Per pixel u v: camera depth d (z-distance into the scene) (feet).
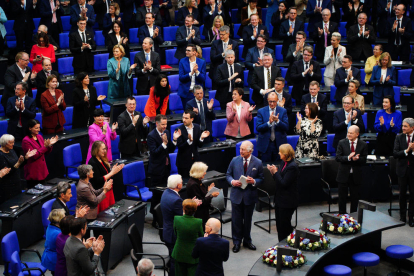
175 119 77.71
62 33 99.76
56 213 46.85
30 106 72.02
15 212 54.80
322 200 70.13
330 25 96.63
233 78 81.71
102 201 57.57
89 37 91.25
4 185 59.77
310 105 69.46
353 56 97.40
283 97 75.72
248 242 58.29
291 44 90.27
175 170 69.62
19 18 96.37
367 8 106.52
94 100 77.15
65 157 66.49
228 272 53.62
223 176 66.54
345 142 63.57
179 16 100.78
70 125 80.53
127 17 104.12
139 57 84.33
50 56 85.92
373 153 73.46
